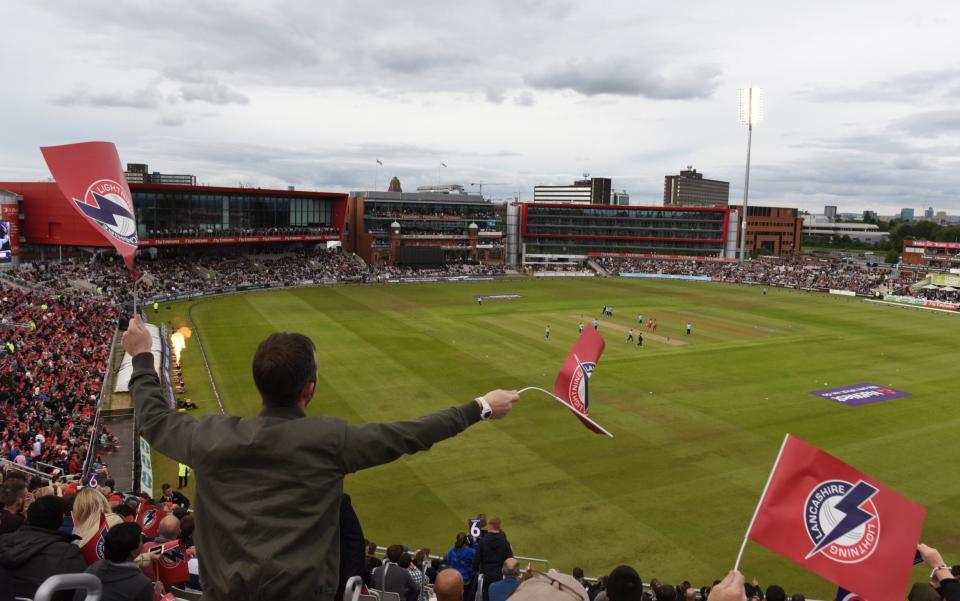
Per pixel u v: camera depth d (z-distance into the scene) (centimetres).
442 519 3288
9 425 3484
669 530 3219
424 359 6544
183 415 445
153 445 433
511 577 1238
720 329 8712
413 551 2934
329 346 7056
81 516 838
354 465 409
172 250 11950
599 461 4041
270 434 398
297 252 14125
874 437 4603
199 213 12012
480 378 5884
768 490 903
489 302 10731
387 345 7150
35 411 3738
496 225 16450
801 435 4606
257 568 368
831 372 6419
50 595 374
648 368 6412
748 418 4931
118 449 3809
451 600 620
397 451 422
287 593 369
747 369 6456
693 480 3794
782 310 10619
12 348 4925
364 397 5284
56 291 8188
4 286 7881
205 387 5431
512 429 4562
